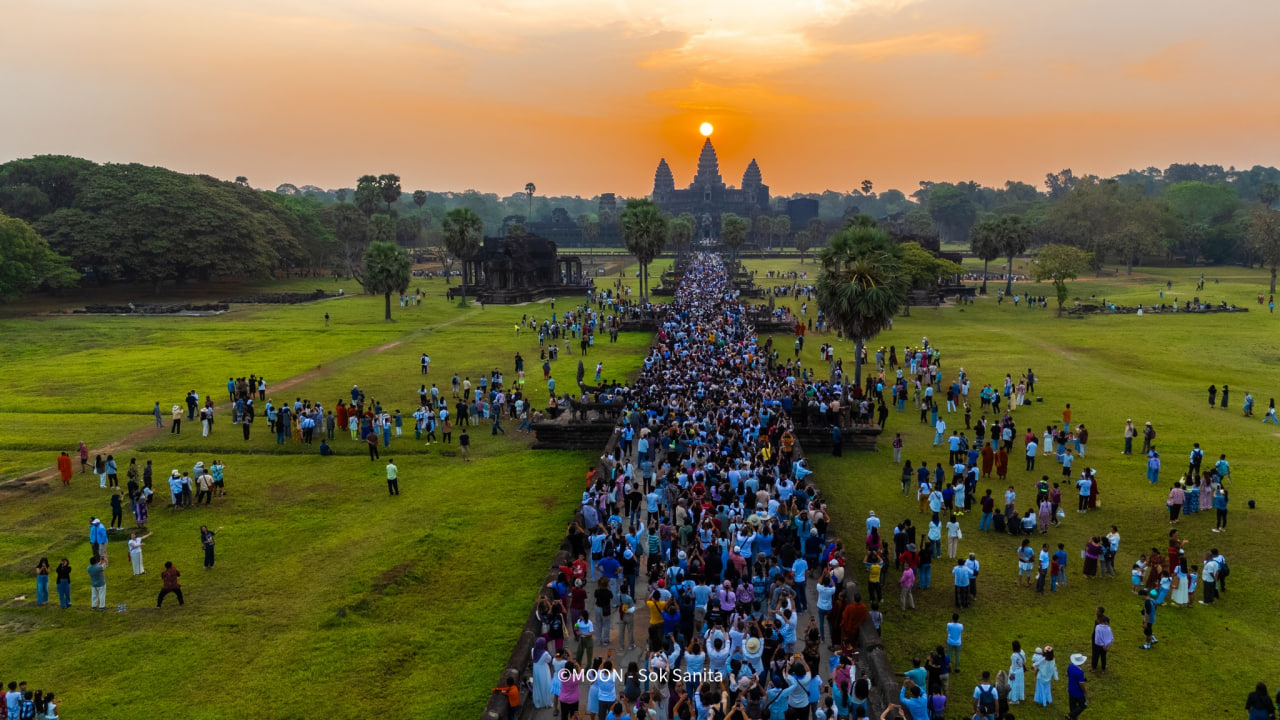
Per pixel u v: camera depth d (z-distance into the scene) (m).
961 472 35.06
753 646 17.86
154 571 27.77
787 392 46.69
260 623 24.02
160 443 43.47
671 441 35.19
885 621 23.59
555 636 19.92
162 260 126.44
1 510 33.75
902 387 51.66
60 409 51.00
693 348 62.09
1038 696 19.47
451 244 116.62
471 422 48.00
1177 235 193.62
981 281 156.62
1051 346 75.06
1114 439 43.16
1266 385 57.28
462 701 19.88
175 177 140.12
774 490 29.16
